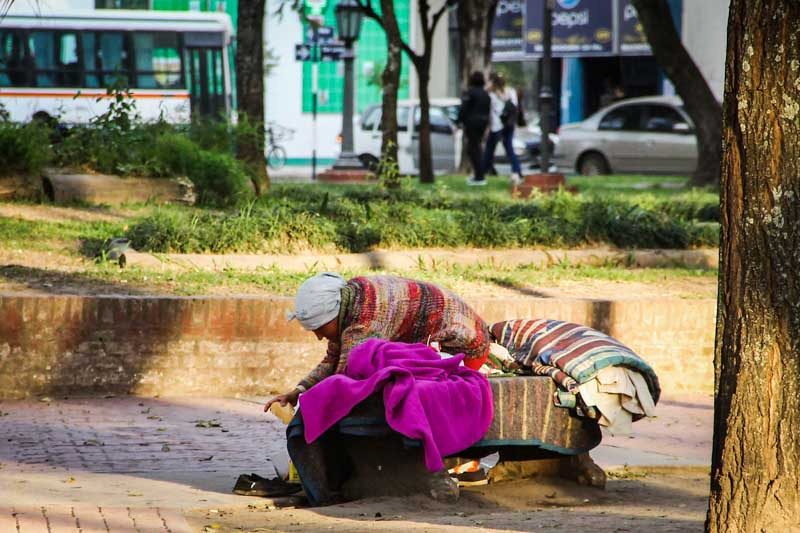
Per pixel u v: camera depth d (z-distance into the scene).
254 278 28.95
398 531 14.43
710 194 51.91
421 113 63.25
